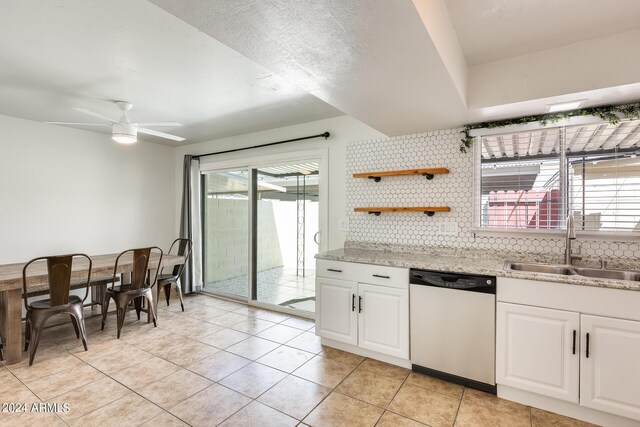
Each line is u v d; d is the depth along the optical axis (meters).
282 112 3.45
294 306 4.03
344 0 1.14
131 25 1.85
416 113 2.42
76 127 4.14
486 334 2.21
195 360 2.73
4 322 2.82
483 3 1.64
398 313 2.57
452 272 2.34
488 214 2.76
